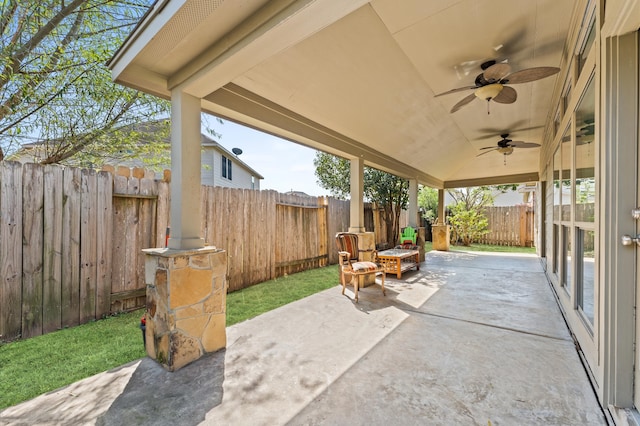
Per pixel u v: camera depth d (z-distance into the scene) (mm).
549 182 4973
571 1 2355
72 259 2855
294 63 2709
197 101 2459
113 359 2262
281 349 2418
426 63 3230
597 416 1576
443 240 9305
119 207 3215
